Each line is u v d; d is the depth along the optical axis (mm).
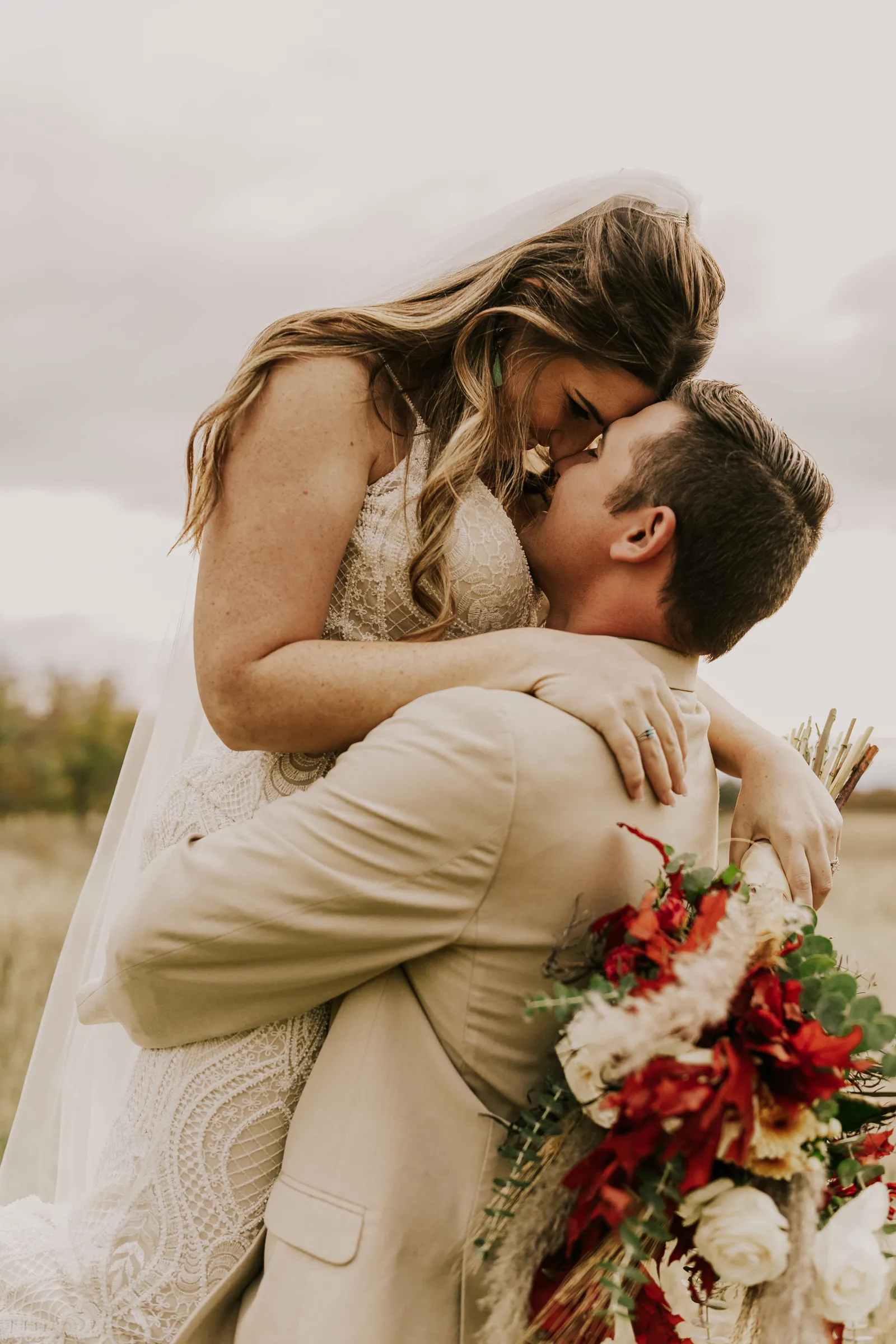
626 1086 1165
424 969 1463
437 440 1763
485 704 1419
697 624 1599
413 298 1806
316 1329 1350
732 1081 1168
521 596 1767
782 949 1334
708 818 1646
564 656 1530
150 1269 1518
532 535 1742
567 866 1409
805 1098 1212
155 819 1777
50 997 2029
